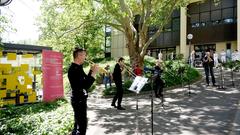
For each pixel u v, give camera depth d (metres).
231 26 30.23
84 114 5.93
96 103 13.80
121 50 41.41
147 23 19.31
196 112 10.27
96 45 36.97
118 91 11.62
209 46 32.56
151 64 23.44
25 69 13.51
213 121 8.94
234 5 30.12
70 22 20.92
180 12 34.44
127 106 12.31
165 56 36.62
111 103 12.80
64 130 7.97
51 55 13.82
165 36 36.28
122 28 19.98
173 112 10.47
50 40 21.36
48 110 11.40
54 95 13.87
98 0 17.48
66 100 14.03
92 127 8.83
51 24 21.81
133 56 19.38
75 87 5.88
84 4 15.54
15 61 13.28
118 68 11.59
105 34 41.91
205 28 32.41
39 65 14.71
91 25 20.52
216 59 24.78
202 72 23.45
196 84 17.56
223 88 15.41
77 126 5.91
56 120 8.89
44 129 7.85
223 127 8.26
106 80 19.20
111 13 18.05
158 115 10.11
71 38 21.94
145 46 19.41
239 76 19.55
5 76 12.84
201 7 32.84
